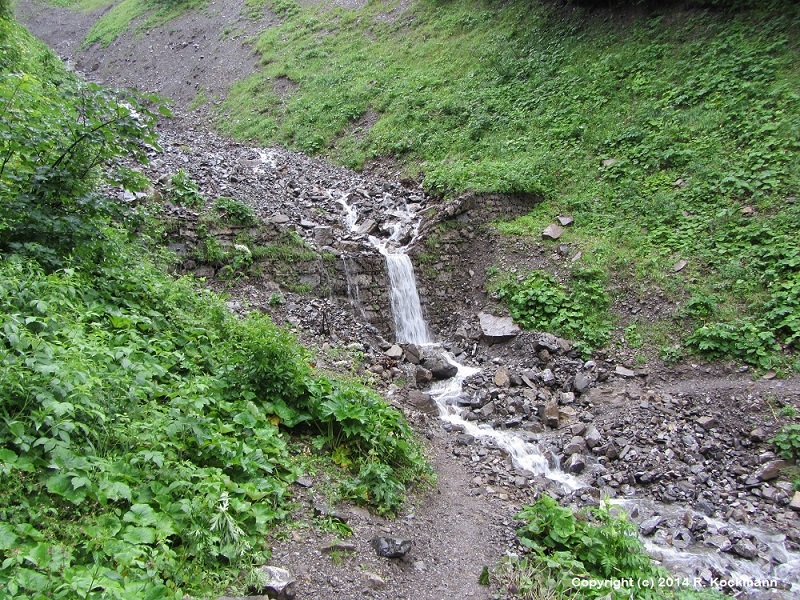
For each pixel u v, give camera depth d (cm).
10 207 552
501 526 557
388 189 1405
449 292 1117
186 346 596
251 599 351
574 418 820
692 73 1345
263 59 2314
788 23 1322
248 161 1588
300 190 1352
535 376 897
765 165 1066
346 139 1706
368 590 412
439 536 524
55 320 470
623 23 1625
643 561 504
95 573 302
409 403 806
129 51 2802
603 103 1407
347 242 1072
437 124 1580
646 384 859
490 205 1203
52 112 576
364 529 481
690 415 786
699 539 599
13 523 325
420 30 2109
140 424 421
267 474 484
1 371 375
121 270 635
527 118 1473
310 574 405
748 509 652
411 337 1052
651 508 653
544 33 1755
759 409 765
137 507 363
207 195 1126
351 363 810
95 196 601
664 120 1273
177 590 330
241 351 601
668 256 1012
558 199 1227
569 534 516
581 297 1000
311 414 579
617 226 1105
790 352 820
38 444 355
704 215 1053
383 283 1038
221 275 889
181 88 2373
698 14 1495
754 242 970
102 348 456
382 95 1817
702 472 705
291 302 907
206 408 511
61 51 3039
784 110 1142
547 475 709
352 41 2239
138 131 589
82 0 3725
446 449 723
